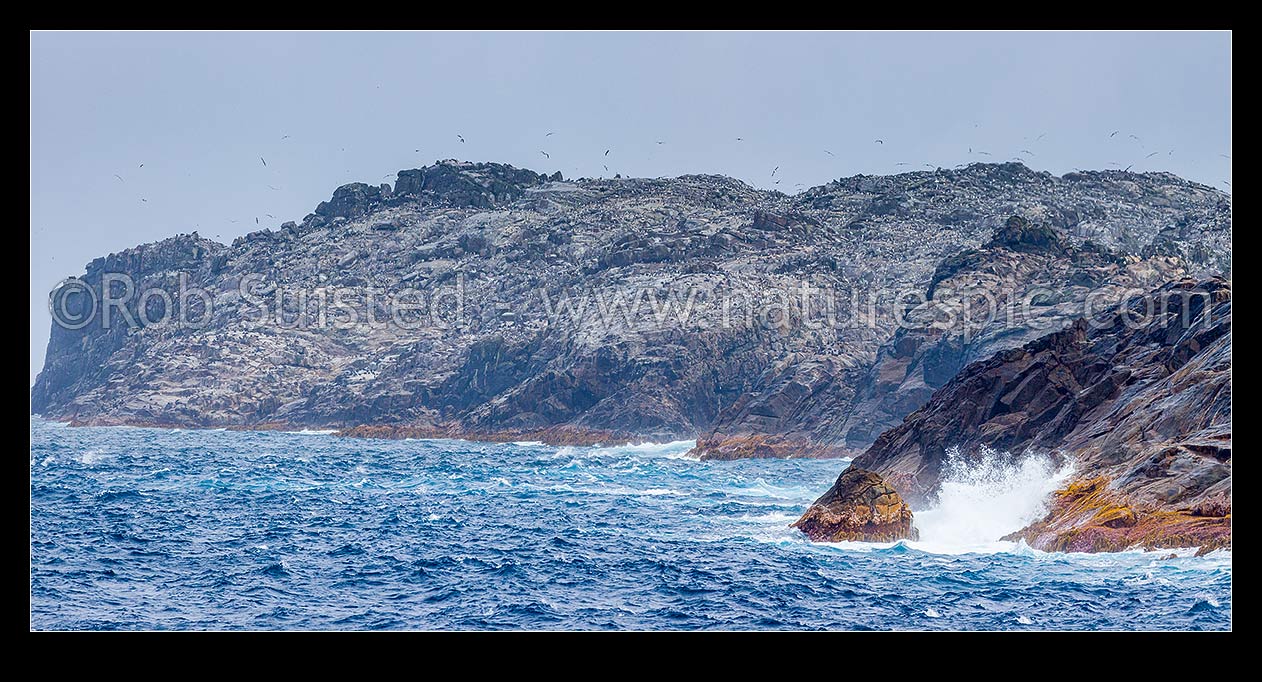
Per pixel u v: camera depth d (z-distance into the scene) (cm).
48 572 8588
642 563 9012
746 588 7975
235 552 9694
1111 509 8862
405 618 7238
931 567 8519
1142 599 7131
